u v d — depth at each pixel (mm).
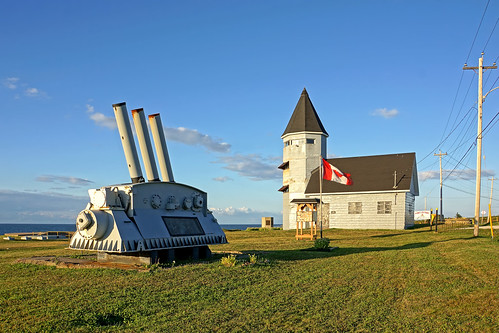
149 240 14656
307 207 32438
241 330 7367
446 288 10945
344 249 22453
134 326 7562
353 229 41094
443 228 38750
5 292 10016
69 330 7270
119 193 14992
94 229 13820
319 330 7473
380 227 40250
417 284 11500
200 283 11047
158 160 17922
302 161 46938
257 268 13734
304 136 47000
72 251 21703
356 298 9859
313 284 11398
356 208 41562
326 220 42906
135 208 15000
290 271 13648
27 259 15602
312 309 8812
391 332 7398
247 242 29391
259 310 8625
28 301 9117
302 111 48562
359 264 15445
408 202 41688
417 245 23938
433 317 8320
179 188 17422
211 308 8758
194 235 17062
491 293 10211
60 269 13586
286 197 48219
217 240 18406
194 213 18062
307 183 46312
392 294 10328
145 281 11219
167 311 8484
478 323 7859
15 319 7820
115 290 10133
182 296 9656
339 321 8000
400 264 15422
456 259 16672
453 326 7730
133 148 16281
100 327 7453
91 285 10750
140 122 16891
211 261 16375
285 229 47844
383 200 40406
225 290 10430
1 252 21781
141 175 16375
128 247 13805
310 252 20469
